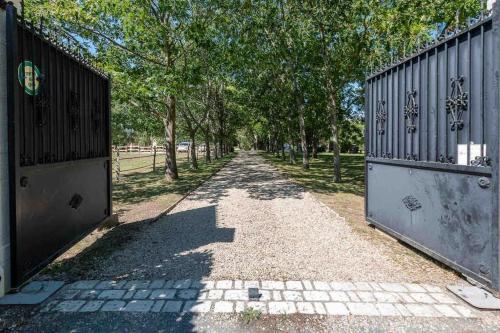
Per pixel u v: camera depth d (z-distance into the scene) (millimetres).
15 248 3492
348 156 44031
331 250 5117
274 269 4320
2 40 3322
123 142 43906
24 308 3258
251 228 6504
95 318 3084
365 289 3707
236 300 3430
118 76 11000
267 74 23203
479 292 3521
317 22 12727
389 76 5777
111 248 5223
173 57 13023
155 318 3082
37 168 3867
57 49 4391
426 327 2938
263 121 32312
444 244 4219
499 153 3324
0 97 3307
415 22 10250
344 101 23266
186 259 4711
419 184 4793
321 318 3082
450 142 4160
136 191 12023
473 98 3766
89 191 5629
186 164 27750
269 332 2867
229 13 13680
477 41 3705
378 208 6184
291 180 14805
